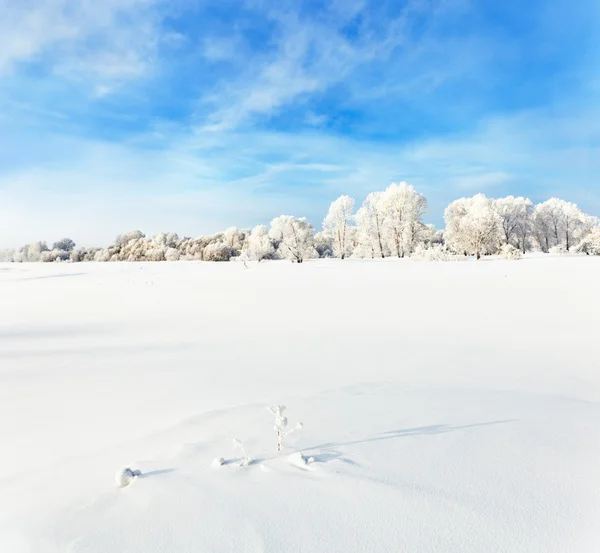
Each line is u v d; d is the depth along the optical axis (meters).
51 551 1.97
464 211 62.97
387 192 62.78
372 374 5.79
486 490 2.34
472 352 7.05
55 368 6.76
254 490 2.39
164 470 2.71
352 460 2.74
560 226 71.31
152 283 27.06
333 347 7.82
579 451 2.83
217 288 22.14
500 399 4.21
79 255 111.94
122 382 5.79
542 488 2.35
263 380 5.62
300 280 25.78
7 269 60.97
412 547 1.88
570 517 2.08
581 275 21.02
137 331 10.41
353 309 13.02
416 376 5.59
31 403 4.90
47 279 36.22
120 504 2.34
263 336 9.21
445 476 2.50
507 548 1.86
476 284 19.22
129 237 113.00
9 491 2.74
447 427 3.33
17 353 8.05
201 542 1.96
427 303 13.71
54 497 2.56
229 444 3.12
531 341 7.77
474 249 50.53
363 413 3.77
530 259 41.41
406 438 3.11
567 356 6.56
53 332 10.50
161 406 4.61
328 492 2.35
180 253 91.50
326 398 4.39
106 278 35.06
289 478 2.51
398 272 30.14
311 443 3.06
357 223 66.81
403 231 61.38
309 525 2.05
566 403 4.04
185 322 11.60
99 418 4.29
